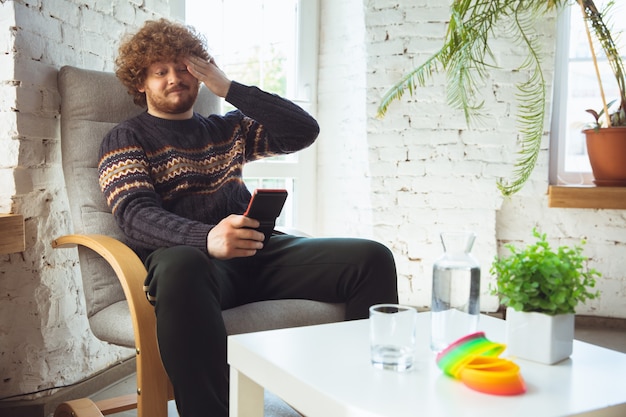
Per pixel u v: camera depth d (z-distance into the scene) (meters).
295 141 1.84
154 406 1.28
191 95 1.69
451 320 0.98
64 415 1.57
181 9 2.56
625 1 2.88
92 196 1.65
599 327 2.85
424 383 0.86
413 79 2.61
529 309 0.98
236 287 1.58
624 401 0.81
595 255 2.88
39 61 1.77
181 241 1.39
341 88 2.94
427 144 2.81
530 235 2.91
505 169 2.82
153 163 1.61
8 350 1.75
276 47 2.91
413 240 2.86
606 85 2.97
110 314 1.47
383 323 0.92
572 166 3.02
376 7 2.77
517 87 2.62
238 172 1.74
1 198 1.73
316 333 1.11
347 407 0.78
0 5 1.70
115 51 2.16
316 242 1.60
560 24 2.94
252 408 1.08
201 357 1.19
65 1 1.89
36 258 1.78
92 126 1.71
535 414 0.76
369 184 2.84
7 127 1.71
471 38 2.44
